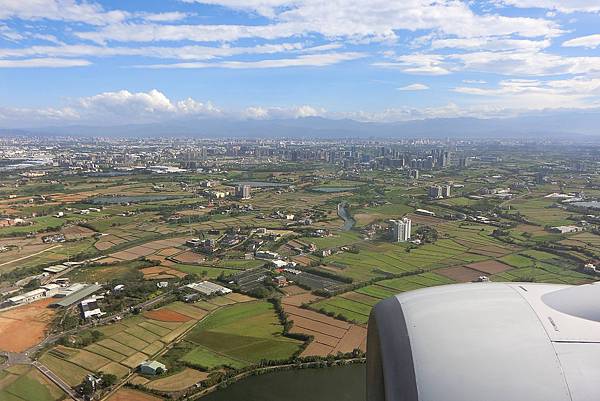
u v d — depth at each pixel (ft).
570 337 28.22
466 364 27.25
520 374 26.55
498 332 28.68
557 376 26.45
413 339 29.17
